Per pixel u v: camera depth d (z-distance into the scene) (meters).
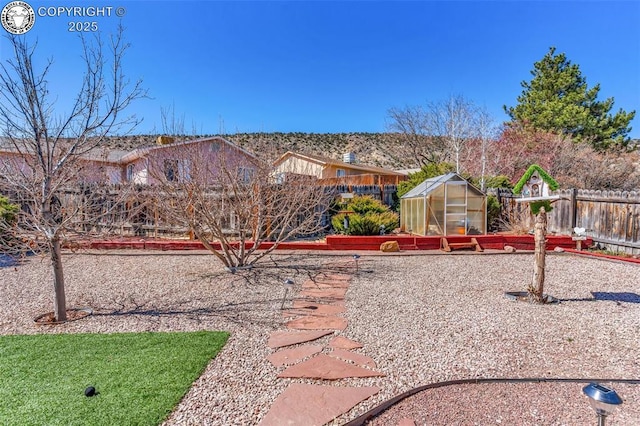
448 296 5.55
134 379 2.98
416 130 24.84
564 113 20.34
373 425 2.44
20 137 4.49
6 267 7.77
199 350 3.55
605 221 9.47
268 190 7.52
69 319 4.56
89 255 9.20
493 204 12.34
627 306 5.07
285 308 4.98
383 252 9.66
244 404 2.67
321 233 12.01
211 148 7.28
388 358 3.45
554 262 8.30
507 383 3.01
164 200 6.96
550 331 4.14
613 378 3.10
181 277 6.88
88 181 6.98
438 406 2.67
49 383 2.91
